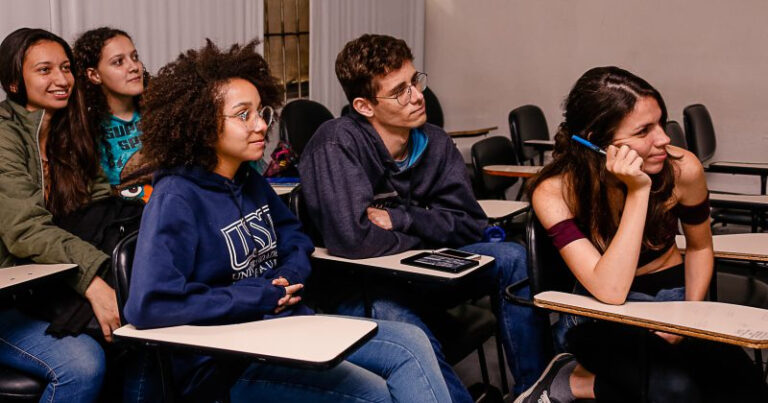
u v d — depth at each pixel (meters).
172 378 1.26
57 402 1.53
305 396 1.35
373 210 1.97
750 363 1.39
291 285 1.50
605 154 1.43
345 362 1.38
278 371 1.37
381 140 1.99
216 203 1.43
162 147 1.38
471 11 5.41
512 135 4.21
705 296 1.60
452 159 2.18
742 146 4.54
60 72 1.92
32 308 1.67
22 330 1.63
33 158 1.88
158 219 1.31
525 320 1.95
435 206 2.17
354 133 1.97
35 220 1.76
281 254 1.67
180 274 1.30
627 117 1.40
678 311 1.24
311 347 1.12
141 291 1.24
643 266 1.60
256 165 2.73
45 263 1.72
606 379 1.42
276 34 4.22
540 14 5.13
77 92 1.98
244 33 3.89
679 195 1.57
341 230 1.85
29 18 2.78
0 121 1.86
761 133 4.46
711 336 1.10
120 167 2.21
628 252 1.34
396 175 2.05
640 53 4.80
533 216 1.57
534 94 5.25
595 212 1.48
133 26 3.24
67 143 1.96
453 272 1.66
